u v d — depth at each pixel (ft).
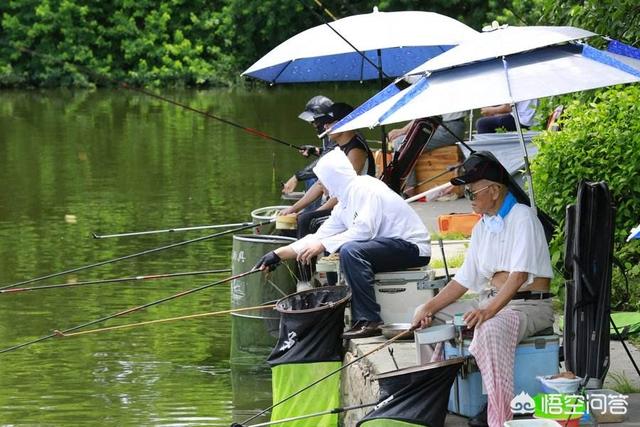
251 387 57.82
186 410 54.29
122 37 260.83
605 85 39.34
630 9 64.28
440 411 40.78
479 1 243.60
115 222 98.84
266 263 54.29
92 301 73.92
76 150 147.95
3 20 258.78
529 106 80.59
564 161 58.85
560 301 57.00
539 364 40.88
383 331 49.65
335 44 66.90
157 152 143.95
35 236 93.81
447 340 41.88
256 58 261.44
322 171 54.24
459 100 39.96
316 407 49.49
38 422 52.70
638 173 57.41
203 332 67.46
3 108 212.64
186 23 266.98
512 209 41.19
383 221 52.54
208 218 99.40
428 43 66.23
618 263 42.63
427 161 84.64
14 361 62.08
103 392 56.85
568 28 44.09
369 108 47.19
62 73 257.34
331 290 51.98
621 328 51.06
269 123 173.99
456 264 62.03
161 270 81.66
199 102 216.95
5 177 126.11
